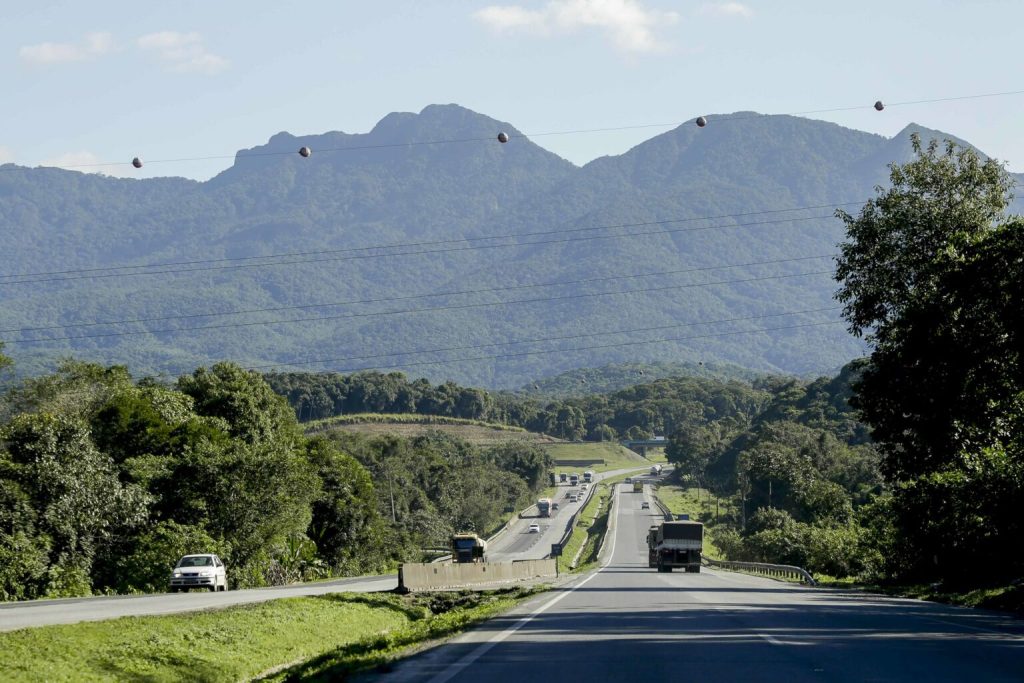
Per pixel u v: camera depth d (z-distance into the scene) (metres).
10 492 74.69
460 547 137.88
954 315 52.38
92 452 83.19
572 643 27.19
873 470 168.50
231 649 39.75
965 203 66.75
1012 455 50.72
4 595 69.69
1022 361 49.06
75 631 35.41
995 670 21.52
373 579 101.62
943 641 27.28
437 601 64.25
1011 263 46.44
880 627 31.70
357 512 140.75
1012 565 56.28
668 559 110.06
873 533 92.25
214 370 139.88
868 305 68.06
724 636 28.75
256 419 130.62
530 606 43.47
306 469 109.31
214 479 98.19
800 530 132.88
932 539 66.12
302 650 43.41
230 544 96.44
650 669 21.89
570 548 197.12
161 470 97.00
